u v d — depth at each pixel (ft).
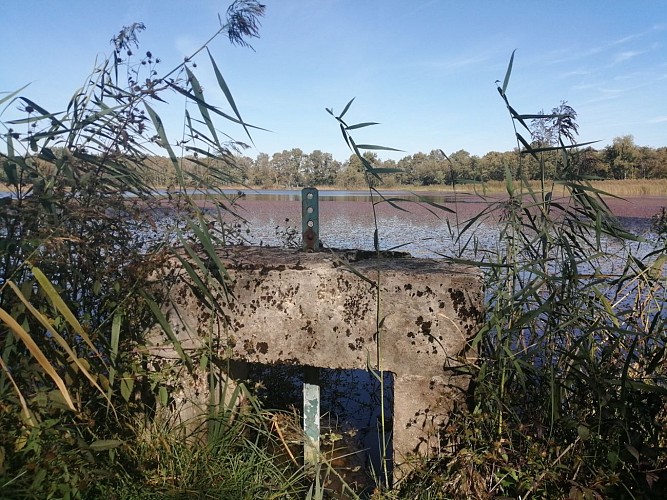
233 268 6.50
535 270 6.07
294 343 6.38
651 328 5.92
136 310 6.42
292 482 6.15
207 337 6.55
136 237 6.72
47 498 4.69
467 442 5.71
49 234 5.34
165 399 6.13
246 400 7.68
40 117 5.82
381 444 8.52
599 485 5.04
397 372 6.14
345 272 6.22
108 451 5.57
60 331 5.39
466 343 5.95
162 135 5.71
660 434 5.91
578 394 5.98
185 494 5.65
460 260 6.03
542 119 7.21
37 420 4.98
